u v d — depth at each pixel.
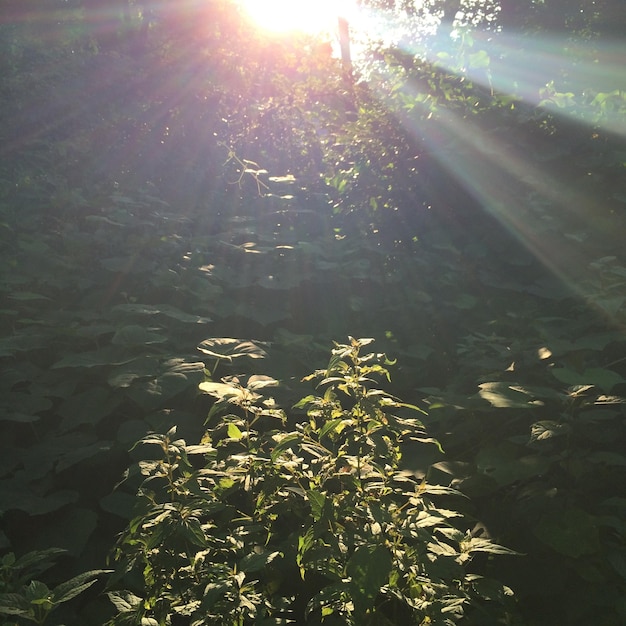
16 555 3.22
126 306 4.77
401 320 5.44
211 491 2.92
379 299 5.75
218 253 6.34
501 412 3.92
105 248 6.04
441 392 3.97
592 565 2.94
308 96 9.32
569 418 3.25
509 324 4.89
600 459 3.19
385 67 6.77
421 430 3.97
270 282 5.57
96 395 4.12
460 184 5.99
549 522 3.02
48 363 4.73
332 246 6.35
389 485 3.03
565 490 3.25
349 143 7.08
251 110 9.59
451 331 5.31
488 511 3.36
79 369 4.36
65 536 3.29
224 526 3.00
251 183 8.59
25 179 7.57
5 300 5.16
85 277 5.66
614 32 8.11
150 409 3.87
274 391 4.25
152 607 2.44
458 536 2.63
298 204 7.45
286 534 3.15
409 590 2.50
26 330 4.71
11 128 8.98
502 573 3.08
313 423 3.03
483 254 5.71
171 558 2.47
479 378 4.24
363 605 2.30
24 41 11.59
